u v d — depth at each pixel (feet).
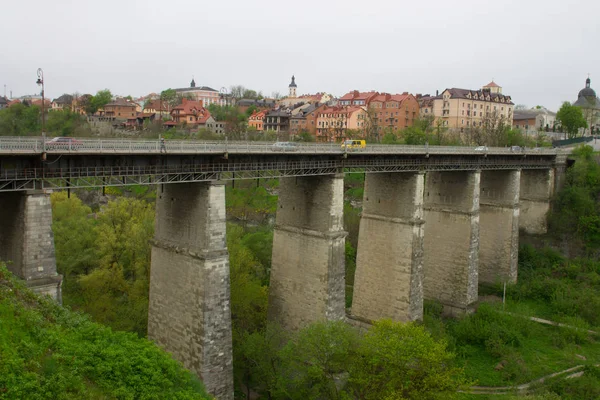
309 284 165.48
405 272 185.26
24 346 81.66
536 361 173.27
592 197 282.97
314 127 520.01
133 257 212.84
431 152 190.60
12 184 105.19
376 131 445.78
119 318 171.42
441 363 127.03
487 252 250.98
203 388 100.94
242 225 303.48
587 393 146.51
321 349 131.75
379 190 193.26
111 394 81.41
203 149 128.77
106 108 559.38
